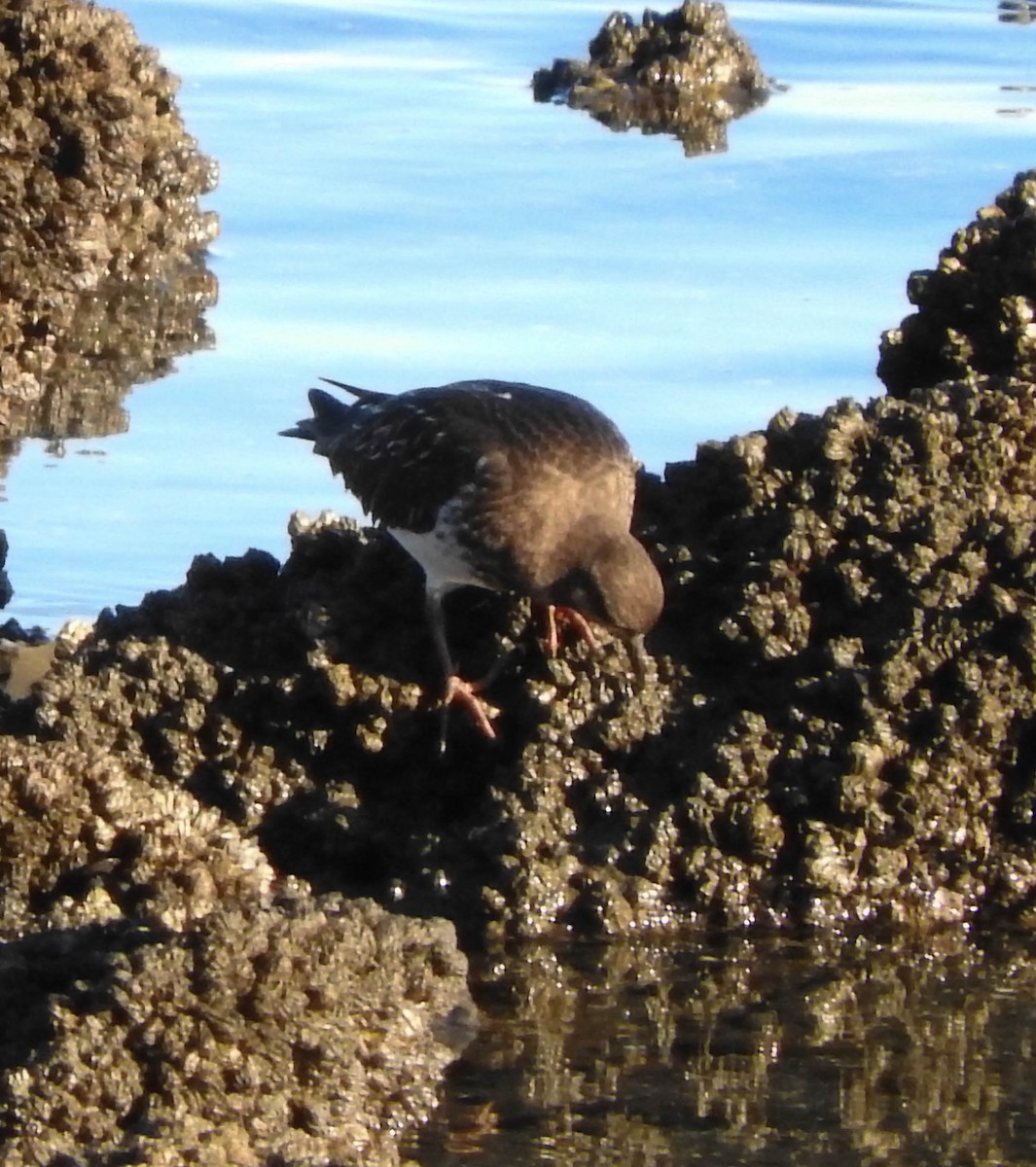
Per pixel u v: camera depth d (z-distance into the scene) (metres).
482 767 12.33
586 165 22.83
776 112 24.92
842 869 11.75
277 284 19.88
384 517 12.58
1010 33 28.52
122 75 20.12
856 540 12.33
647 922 11.66
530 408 12.46
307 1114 9.52
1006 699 11.95
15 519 15.73
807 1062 10.38
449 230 20.97
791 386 17.31
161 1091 9.33
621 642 12.18
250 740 12.30
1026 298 14.08
